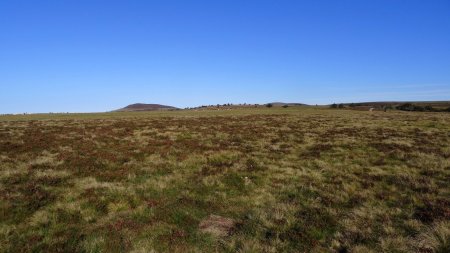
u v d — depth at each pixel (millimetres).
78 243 8383
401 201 11539
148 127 39281
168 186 13641
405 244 8234
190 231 9391
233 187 13719
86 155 20141
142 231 9180
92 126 40688
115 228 9281
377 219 9992
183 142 26047
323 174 15820
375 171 16172
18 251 7898
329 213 10508
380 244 8273
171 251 8180
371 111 98250
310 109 119688
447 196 12016
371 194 12453
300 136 30125
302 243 8609
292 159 19531
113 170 16312
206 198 12281
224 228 9633
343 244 8422
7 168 16250
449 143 24562
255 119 56125
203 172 16094
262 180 14742
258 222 9898
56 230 9117
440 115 68688
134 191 12617
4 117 73562
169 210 10836
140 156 20188
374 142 25250
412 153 20484
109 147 23500
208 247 8445
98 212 10523
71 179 14438
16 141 25703
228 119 56312
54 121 52219
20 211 10352
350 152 21266
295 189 13258
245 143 25969
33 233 8844
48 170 15859
